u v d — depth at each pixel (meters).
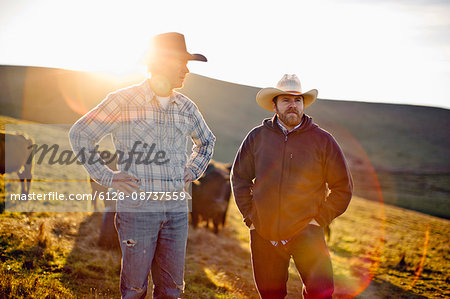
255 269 3.80
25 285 4.34
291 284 7.36
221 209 10.52
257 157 3.85
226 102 89.06
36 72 66.62
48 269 5.53
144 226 2.94
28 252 5.90
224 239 10.30
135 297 2.98
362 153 75.19
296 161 3.64
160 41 3.05
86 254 6.54
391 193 48.44
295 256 3.57
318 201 3.70
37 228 7.09
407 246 15.64
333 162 3.70
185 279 6.28
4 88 58.53
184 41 3.19
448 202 45.91
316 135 3.74
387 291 8.54
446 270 11.31
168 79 3.03
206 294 5.72
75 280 5.32
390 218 25.56
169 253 3.10
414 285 9.34
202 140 3.43
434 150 79.75
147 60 3.02
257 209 3.72
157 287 3.19
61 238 7.09
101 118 2.95
